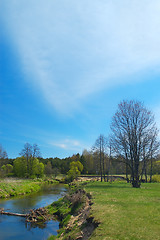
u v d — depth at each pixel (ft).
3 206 86.02
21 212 76.28
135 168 95.81
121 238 25.96
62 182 245.86
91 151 180.04
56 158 463.83
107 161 181.78
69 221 53.21
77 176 240.73
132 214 35.53
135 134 98.07
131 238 25.66
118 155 101.55
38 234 52.49
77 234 36.63
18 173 239.50
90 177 240.12
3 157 210.79
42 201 100.22
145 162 99.81
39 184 197.47
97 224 33.22
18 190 128.16
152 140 95.81
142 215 34.68
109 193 61.93
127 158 99.14
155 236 25.76
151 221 31.42
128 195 56.65
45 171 313.53
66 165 366.43
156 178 156.56
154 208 39.45
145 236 25.89
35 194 126.52
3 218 68.59
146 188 80.33
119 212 37.24
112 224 31.17
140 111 100.89
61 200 87.45
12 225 60.70
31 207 85.46
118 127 104.12
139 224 30.27
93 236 28.63
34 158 238.89
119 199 50.01
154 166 157.69
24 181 172.96
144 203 44.39
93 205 45.42
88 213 42.91
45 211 72.90
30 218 67.15
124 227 29.50
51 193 132.57
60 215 69.00
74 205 65.92
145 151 95.66
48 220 65.87
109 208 40.65
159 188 80.38
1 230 55.72
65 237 40.22
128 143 98.58
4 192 114.83
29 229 56.90
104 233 28.27
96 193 62.80
